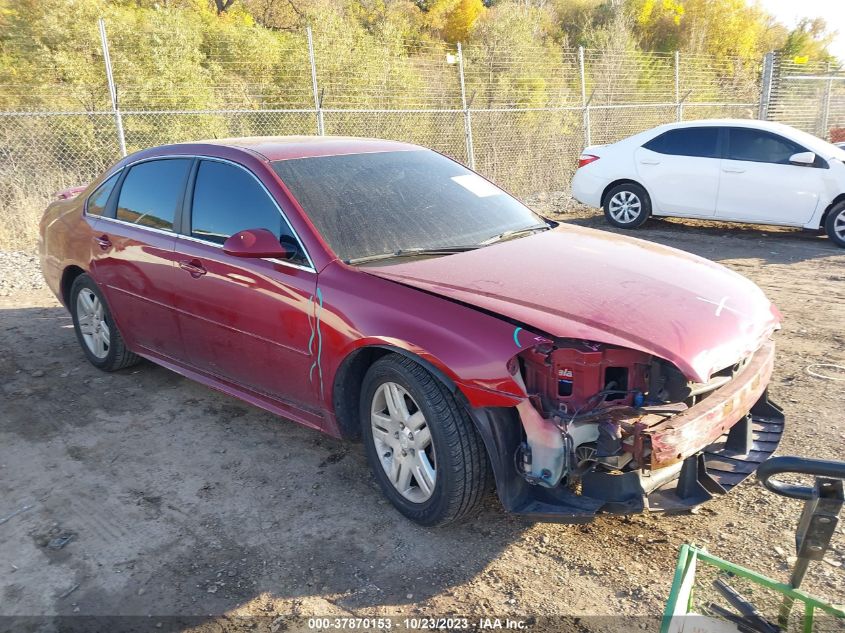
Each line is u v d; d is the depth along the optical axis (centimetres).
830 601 266
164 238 427
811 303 662
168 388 492
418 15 2839
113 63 1280
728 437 326
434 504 305
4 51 1309
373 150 434
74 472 381
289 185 371
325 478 370
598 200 1087
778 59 1617
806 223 931
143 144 1278
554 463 271
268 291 359
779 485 174
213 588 286
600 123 1669
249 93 1396
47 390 490
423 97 1479
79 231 500
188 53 1345
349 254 348
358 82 1453
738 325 304
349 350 323
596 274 328
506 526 323
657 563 295
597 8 3212
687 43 3059
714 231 1054
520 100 1525
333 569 296
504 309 289
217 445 409
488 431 282
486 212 412
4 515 342
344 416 346
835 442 388
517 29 1825
